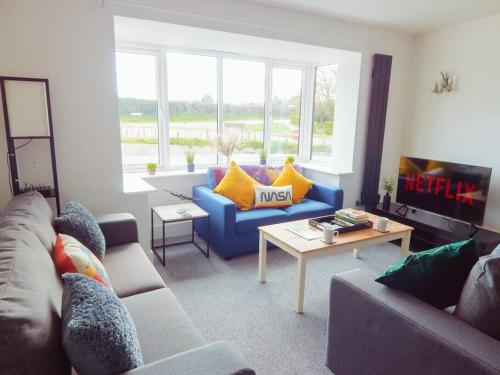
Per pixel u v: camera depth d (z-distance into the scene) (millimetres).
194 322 2197
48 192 2611
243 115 4406
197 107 4078
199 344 1379
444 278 1426
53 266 1428
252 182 3623
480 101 3613
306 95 4855
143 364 1167
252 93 4414
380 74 4070
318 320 2242
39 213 1830
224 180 3533
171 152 4027
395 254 3395
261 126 4586
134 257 2197
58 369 976
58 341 1021
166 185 3744
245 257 3242
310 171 4547
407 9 3369
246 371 1021
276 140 4746
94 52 2711
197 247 3443
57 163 2752
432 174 3568
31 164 2705
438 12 3422
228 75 4195
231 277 2824
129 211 3008
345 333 1585
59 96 2658
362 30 3906
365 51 4000
